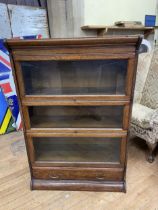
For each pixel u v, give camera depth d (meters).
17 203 1.34
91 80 1.25
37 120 1.35
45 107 1.35
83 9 2.13
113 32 2.42
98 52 1.05
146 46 2.23
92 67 1.20
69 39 1.00
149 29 2.70
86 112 1.37
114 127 1.26
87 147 1.49
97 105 1.21
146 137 1.66
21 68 1.12
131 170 1.62
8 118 2.22
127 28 2.41
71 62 1.16
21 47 1.04
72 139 1.46
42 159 1.40
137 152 1.86
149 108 1.84
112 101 1.17
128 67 1.08
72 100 1.18
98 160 1.37
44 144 1.49
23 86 1.15
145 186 1.46
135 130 1.74
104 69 1.20
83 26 2.16
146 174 1.58
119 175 1.38
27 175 1.60
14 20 2.07
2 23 2.00
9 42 1.01
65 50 1.05
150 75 1.92
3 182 1.53
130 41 0.99
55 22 2.27
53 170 1.40
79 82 1.26
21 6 2.08
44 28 2.30
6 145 2.01
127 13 2.54
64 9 2.19
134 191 1.42
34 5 2.18
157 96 1.82
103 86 1.24
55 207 1.31
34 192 1.43
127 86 1.12
